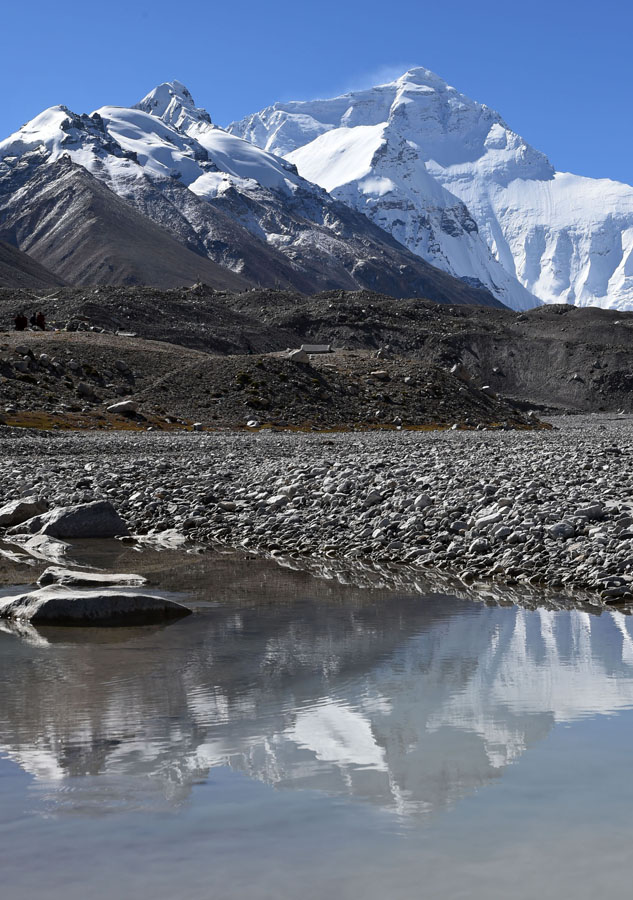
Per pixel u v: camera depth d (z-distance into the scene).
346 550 23.17
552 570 18.81
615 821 6.08
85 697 9.85
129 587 18.38
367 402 108.00
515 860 5.48
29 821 6.20
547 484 27.12
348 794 6.66
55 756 7.70
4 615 15.15
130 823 6.14
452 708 9.24
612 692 9.88
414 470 31.62
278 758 7.59
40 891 5.16
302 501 28.97
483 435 72.75
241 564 21.75
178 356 117.19
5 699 9.79
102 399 96.31
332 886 5.18
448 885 5.18
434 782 6.92
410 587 18.30
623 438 56.00
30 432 62.94
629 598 16.56
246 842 5.80
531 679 10.57
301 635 13.55
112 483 35.47
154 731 8.49
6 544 26.05
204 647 12.68
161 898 5.06
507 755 7.59
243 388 103.06
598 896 5.02
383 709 9.22
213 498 31.77
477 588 18.19
